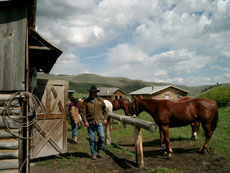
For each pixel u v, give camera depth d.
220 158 5.43
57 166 4.84
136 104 6.31
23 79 3.79
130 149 6.67
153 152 6.30
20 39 3.83
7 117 3.68
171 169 4.60
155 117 5.91
